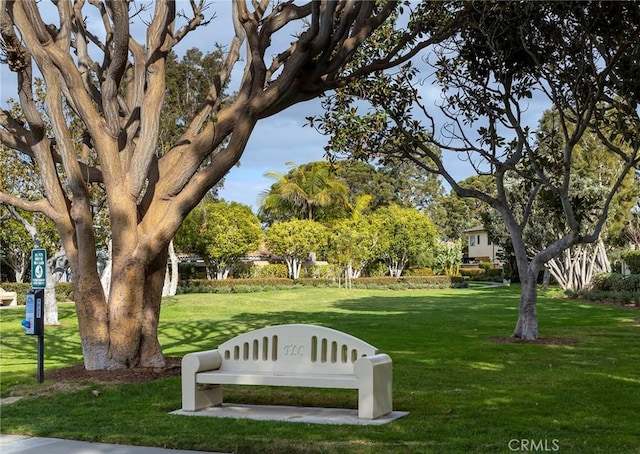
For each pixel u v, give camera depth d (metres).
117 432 7.81
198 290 48.00
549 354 14.49
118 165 11.88
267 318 27.11
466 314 27.92
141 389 10.41
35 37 11.25
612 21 14.30
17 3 11.15
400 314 28.45
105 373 11.56
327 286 54.41
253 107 11.63
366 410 8.28
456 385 10.74
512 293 45.94
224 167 11.87
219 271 53.19
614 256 48.81
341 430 7.62
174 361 12.93
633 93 13.44
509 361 13.45
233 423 8.09
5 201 11.80
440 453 6.52
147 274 12.30
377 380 8.35
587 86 15.51
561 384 10.77
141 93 12.19
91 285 11.90
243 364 9.17
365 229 58.28
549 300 36.00
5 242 42.28
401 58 13.24
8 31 11.05
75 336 21.75
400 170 87.44
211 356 9.16
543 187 17.61
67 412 9.09
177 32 12.80
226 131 12.09
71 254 11.99
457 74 17.36
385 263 62.97
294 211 61.69
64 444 7.43
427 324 23.03
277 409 9.14
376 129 17.55
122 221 11.88
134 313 12.02
